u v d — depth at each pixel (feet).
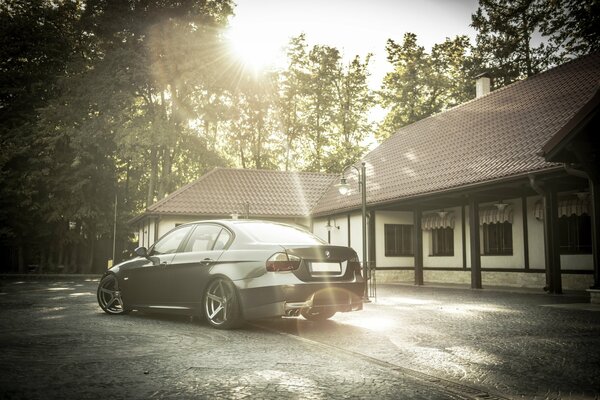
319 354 16.63
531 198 53.06
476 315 27.76
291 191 89.25
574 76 56.34
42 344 18.04
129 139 95.20
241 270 21.83
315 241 24.06
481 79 77.92
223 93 109.19
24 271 106.52
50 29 109.29
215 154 106.83
